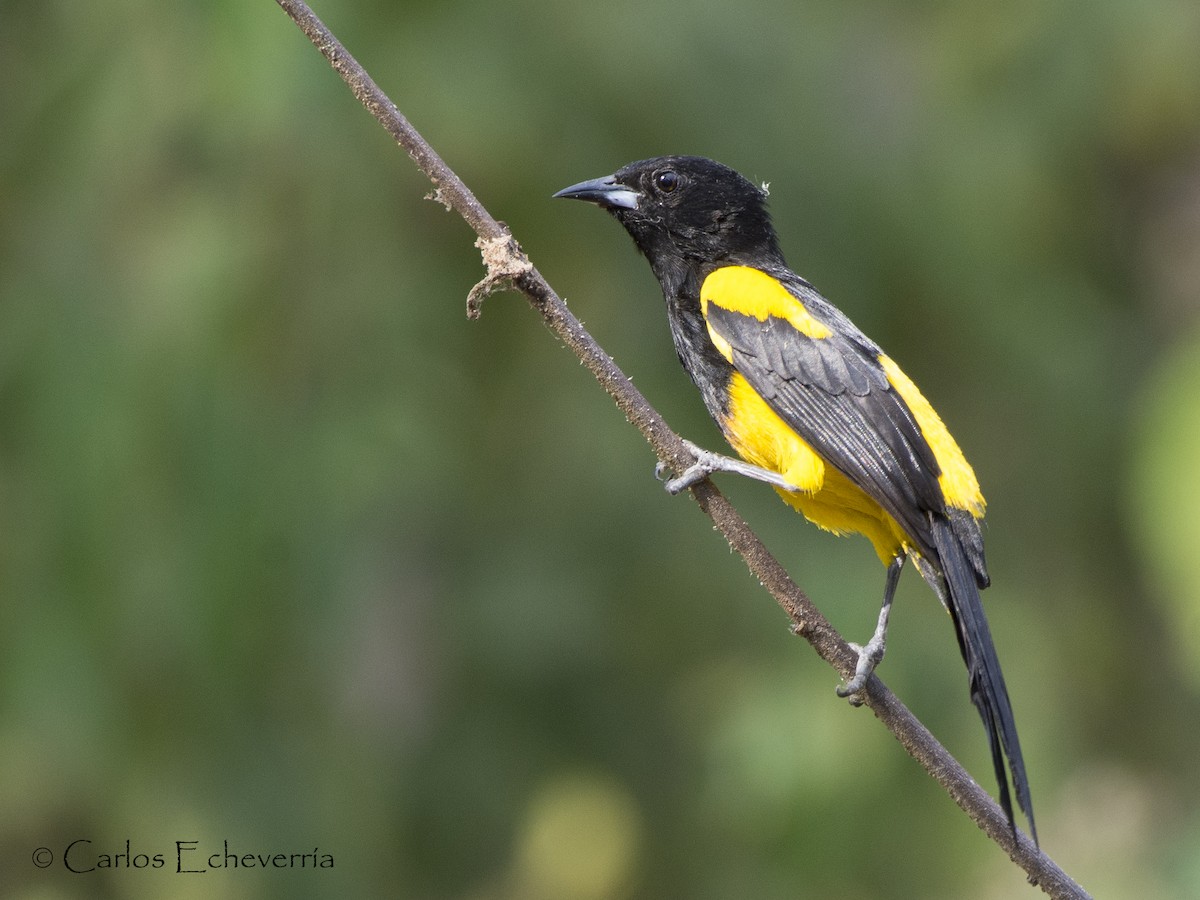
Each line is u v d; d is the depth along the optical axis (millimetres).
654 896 14359
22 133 12766
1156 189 16672
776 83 13867
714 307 10016
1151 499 11625
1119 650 14930
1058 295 14977
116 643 11883
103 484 11828
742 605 13750
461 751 14328
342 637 12430
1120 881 13891
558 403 13750
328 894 12570
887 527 9641
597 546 14047
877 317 13977
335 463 12180
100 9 12766
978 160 14719
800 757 12852
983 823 7996
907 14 15656
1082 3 15344
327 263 12469
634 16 13477
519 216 13148
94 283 12203
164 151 12430
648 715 14312
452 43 12984
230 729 12344
